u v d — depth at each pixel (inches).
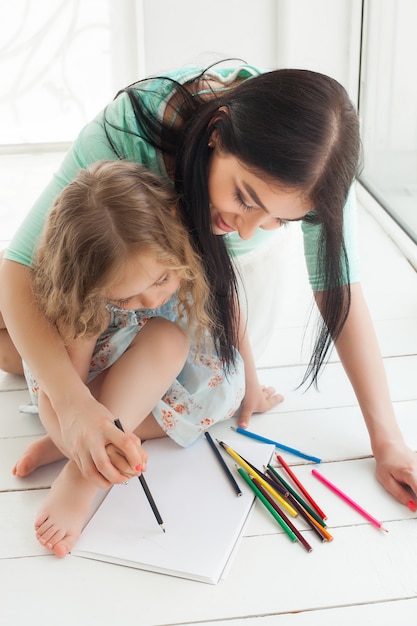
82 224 43.2
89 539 46.6
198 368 55.2
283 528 47.5
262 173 39.3
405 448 51.6
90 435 44.2
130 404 49.6
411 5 83.6
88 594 43.6
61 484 48.3
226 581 44.2
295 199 40.3
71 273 44.1
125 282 43.9
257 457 53.2
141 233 43.1
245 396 58.2
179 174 45.2
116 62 108.5
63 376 47.3
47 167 109.2
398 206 91.4
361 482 51.5
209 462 52.8
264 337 64.4
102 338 54.3
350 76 104.8
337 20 102.3
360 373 53.3
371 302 75.4
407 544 46.6
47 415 50.1
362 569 44.9
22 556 46.3
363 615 42.1
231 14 104.2
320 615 42.2
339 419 57.8
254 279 60.5
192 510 48.6
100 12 105.3
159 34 105.3
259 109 39.1
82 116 112.9
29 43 107.3
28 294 48.2
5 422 58.2
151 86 47.0
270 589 43.7
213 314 52.0
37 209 48.8
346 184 41.3
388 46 92.3
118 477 43.5
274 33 105.3
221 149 41.1
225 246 49.2
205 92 45.7
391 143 92.5
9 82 109.7
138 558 45.1
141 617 42.2
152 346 51.0
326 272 45.6
